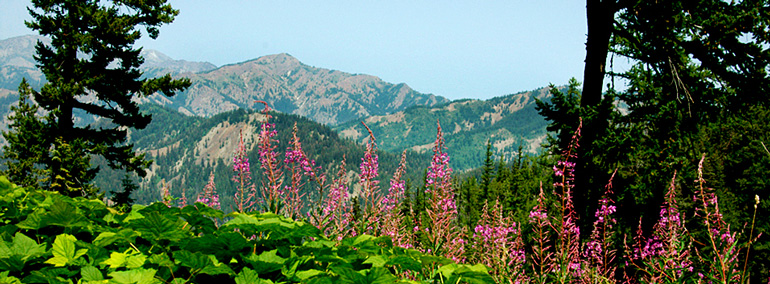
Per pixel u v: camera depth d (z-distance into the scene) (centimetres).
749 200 1114
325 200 475
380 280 238
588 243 502
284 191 457
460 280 268
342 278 239
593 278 457
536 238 449
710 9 852
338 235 464
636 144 848
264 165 454
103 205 335
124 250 270
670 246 390
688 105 904
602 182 857
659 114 883
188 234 285
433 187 506
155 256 233
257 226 275
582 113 871
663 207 458
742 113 919
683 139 895
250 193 457
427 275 336
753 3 805
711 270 332
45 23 2089
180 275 247
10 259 229
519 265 454
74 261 241
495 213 486
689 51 886
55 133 2117
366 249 296
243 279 233
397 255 298
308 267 268
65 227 280
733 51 841
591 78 918
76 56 2198
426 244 500
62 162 2003
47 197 346
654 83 977
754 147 1630
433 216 496
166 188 437
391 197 504
